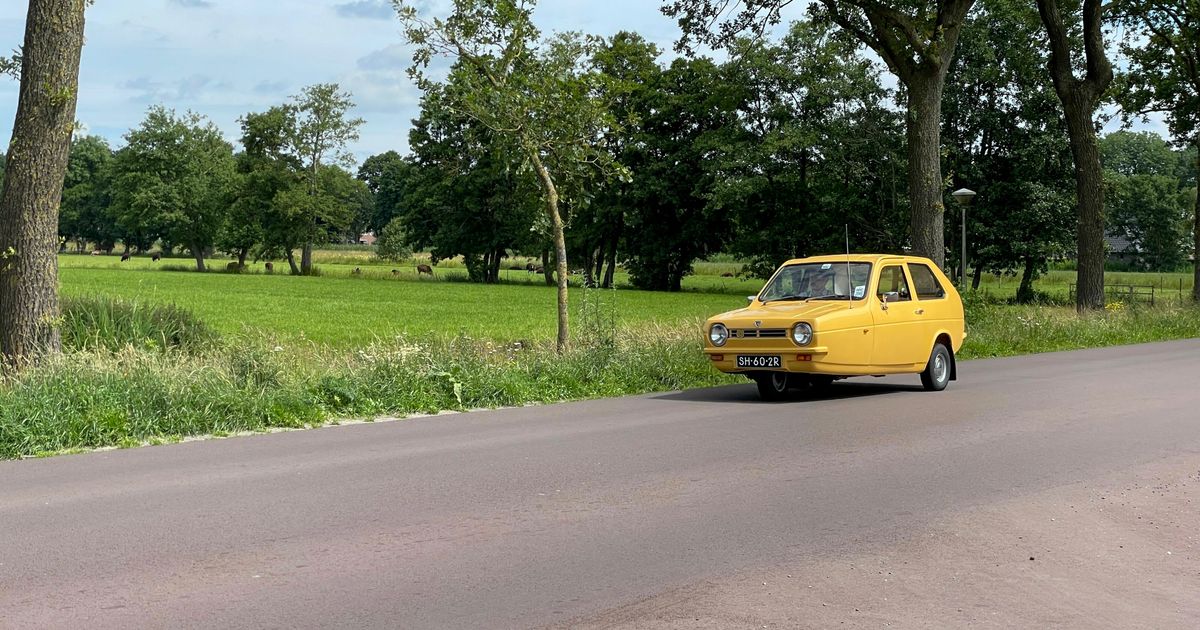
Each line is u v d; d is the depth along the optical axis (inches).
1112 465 336.2
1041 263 2235.5
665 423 438.0
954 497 287.7
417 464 337.7
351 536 243.0
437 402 496.4
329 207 3757.4
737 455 354.9
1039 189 2133.4
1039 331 981.2
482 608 191.0
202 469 330.0
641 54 2709.2
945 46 992.2
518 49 713.6
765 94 2470.5
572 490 295.9
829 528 252.2
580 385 561.0
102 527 251.0
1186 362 755.4
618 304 2014.0
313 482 307.6
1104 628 183.6
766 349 509.4
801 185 2426.2
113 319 649.0
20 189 506.0
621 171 742.5
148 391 425.7
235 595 198.5
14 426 368.2
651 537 243.0
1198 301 1551.4
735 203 2460.6
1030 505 278.2
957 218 2196.1
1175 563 225.3
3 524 254.1
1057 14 1269.7
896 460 345.1
